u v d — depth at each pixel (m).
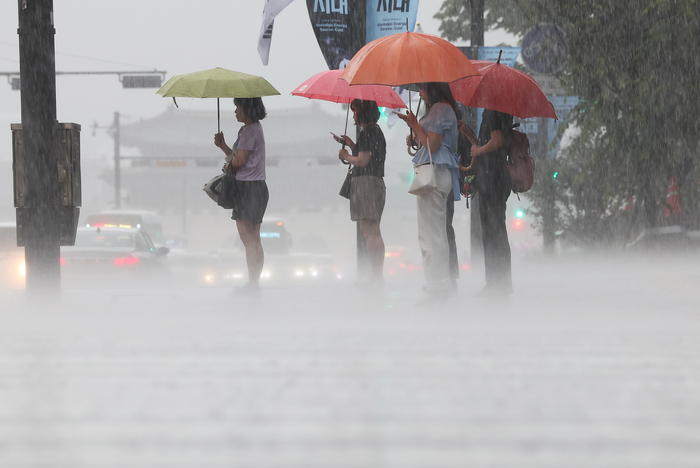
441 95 22.00
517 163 23.12
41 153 26.25
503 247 23.16
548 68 52.25
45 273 26.36
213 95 25.88
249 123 26.28
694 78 48.28
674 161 50.41
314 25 34.22
